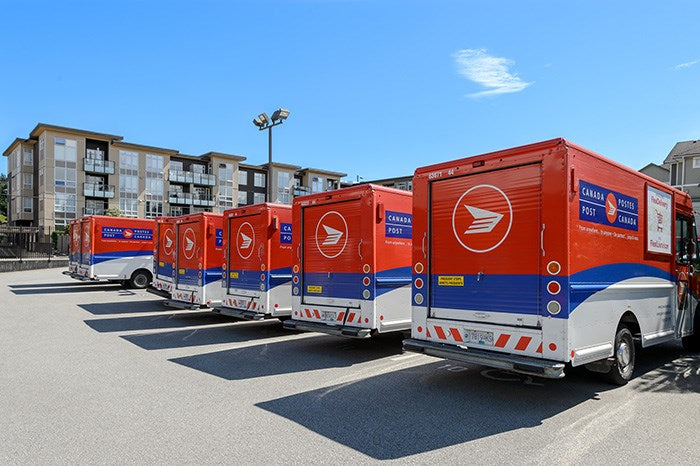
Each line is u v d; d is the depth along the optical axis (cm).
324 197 865
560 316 499
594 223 545
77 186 5356
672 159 3978
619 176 604
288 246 1016
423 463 383
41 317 1206
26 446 412
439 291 615
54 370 678
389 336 999
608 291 567
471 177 589
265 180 7106
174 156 6212
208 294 1159
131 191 5753
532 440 431
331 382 632
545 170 521
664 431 453
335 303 840
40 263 3384
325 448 411
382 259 802
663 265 713
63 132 5288
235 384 618
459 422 478
